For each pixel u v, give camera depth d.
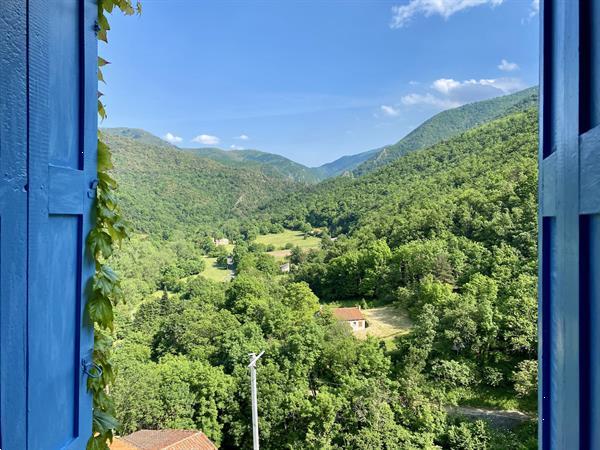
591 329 0.91
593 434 0.89
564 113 1.11
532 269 25.00
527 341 19.42
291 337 20.61
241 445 16.56
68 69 1.40
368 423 14.28
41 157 1.20
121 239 1.76
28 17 1.13
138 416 14.95
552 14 1.38
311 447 13.89
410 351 20.77
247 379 17.16
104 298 1.58
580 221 0.96
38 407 1.19
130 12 1.79
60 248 1.33
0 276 1.01
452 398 17.78
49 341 1.26
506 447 14.28
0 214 1.01
